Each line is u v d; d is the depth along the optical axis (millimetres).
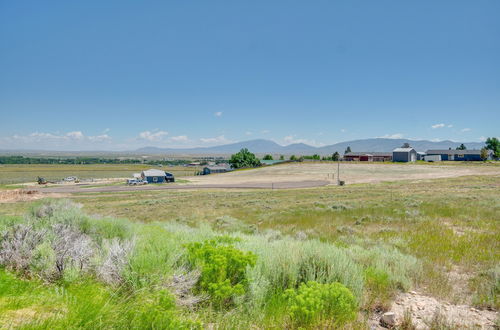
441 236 9945
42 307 3170
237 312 3859
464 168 78438
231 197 37188
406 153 106438
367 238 9961
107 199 43281
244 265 4664
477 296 4941
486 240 9133
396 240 9492
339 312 3918
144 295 3684
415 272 6141
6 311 2955
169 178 84750
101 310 2951
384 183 53344
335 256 5539
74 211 10461
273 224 15047
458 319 4262
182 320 3100
